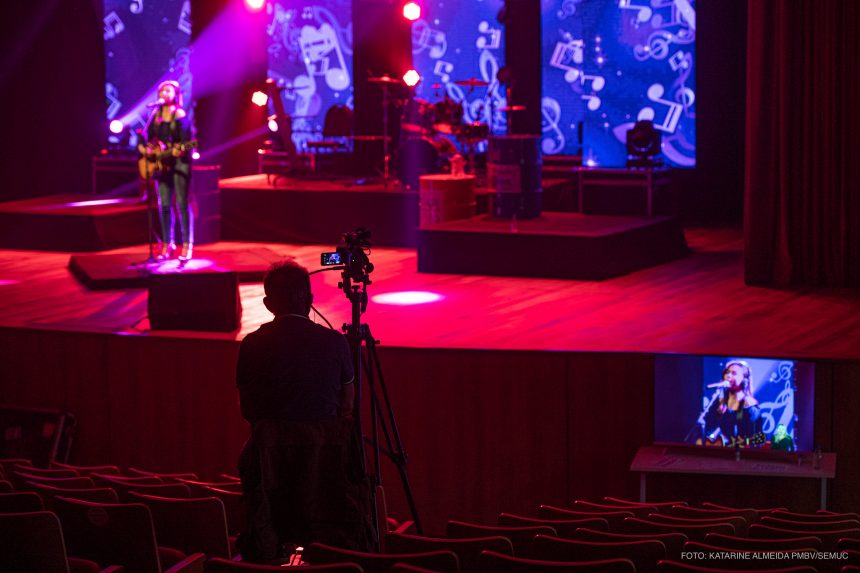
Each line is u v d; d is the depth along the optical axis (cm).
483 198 1300
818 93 977
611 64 1497
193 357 807
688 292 974
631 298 946
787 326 821
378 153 1568
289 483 378
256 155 1556
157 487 507
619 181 1387
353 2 1551
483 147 1575
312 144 1486
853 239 988
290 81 1652
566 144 1529
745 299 937
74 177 1555
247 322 863
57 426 829
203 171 1304
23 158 1506
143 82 1609
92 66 1565
